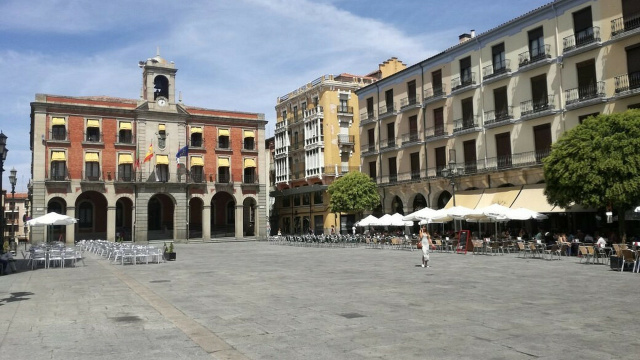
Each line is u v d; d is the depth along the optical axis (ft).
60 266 77.82
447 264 70.69
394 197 158.71
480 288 44.65
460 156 132.77
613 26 97.66
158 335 27.32
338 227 188.34
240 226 201.46
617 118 79.92
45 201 165.99
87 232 183.32
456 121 134.10
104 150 177.88
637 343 24.43
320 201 196.75
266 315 32.89
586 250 68.23
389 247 118.21
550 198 88.63
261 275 59.21
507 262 72.95
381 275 56.80
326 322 30.27
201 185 194.49
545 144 110.73
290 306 36.24
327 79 196.65
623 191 75.97
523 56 115.85
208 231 194.39
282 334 27.27
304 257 91.50
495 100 123.85
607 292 41.34
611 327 27.99
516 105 117.50
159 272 65.31
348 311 33.86
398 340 25.53
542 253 79.92
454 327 28.43
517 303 36.35
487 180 123.44
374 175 165.48
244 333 27.66
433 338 25.85
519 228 114.93
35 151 166.30
